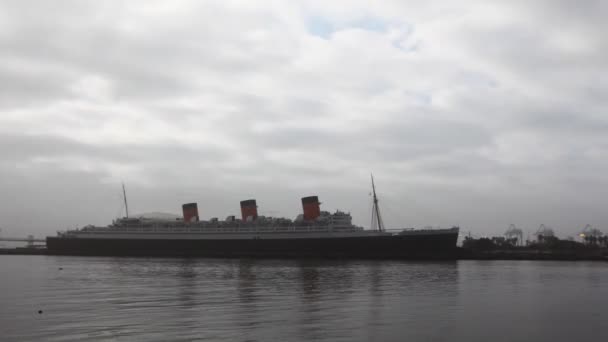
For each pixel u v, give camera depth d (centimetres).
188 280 7456
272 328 3447
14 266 11406
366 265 11906
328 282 7075
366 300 4988
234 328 3453
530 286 6588
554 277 8262
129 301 4938
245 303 4762
